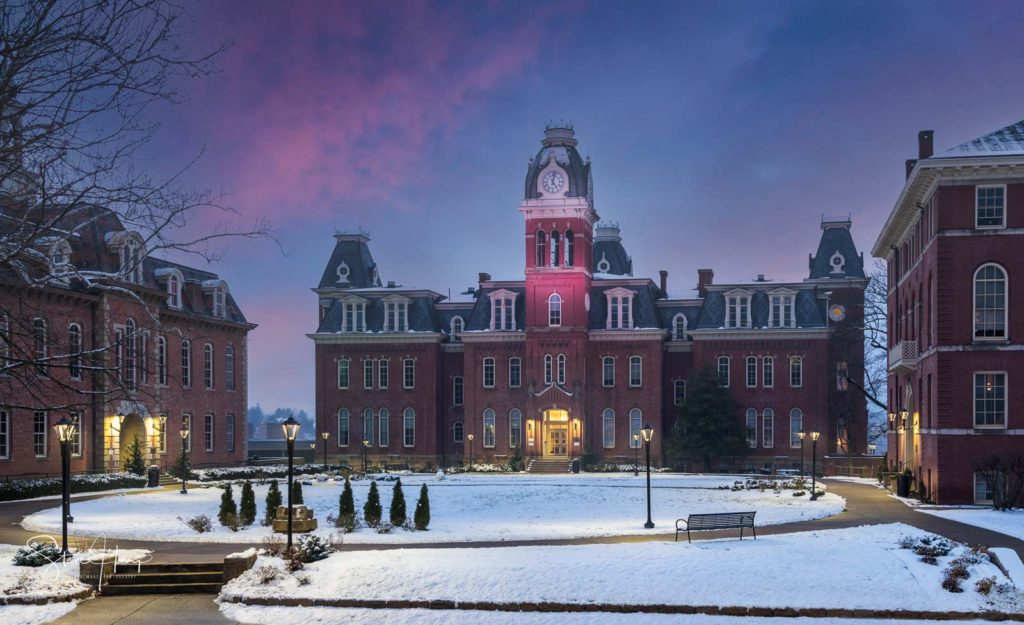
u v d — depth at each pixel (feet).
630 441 288.30
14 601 78.95
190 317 244.22
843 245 300.20
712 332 284.20
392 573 83.41
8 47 64.54
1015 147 147.02
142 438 223.92
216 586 85.40
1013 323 145.18
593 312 295.48
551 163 289.12
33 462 186.80
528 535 112.06
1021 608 76.48
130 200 69.51
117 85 67.92
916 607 76.84
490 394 297.33
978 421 146.30
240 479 230.68
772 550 93.20
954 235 147.02
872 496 170.40
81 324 195.31
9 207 69.00
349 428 306.14
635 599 78.54
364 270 339.36
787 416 280.10
